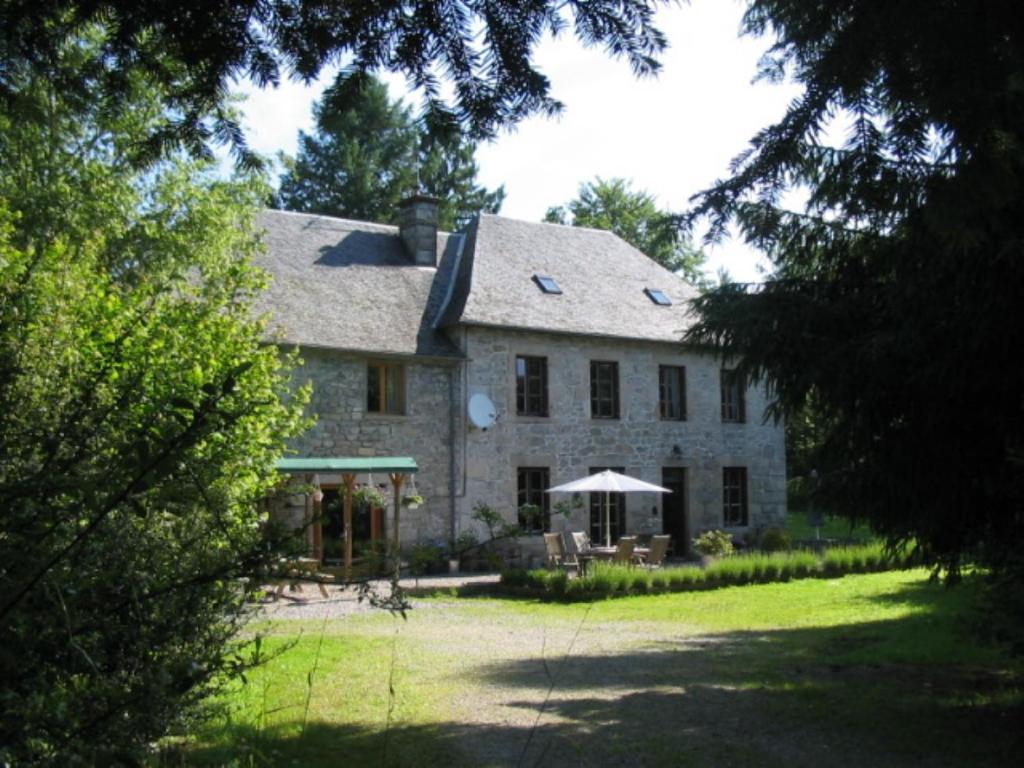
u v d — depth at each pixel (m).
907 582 16.75
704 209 4.67
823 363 7.21
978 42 3.46
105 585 2.55
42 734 2.20
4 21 3.72
